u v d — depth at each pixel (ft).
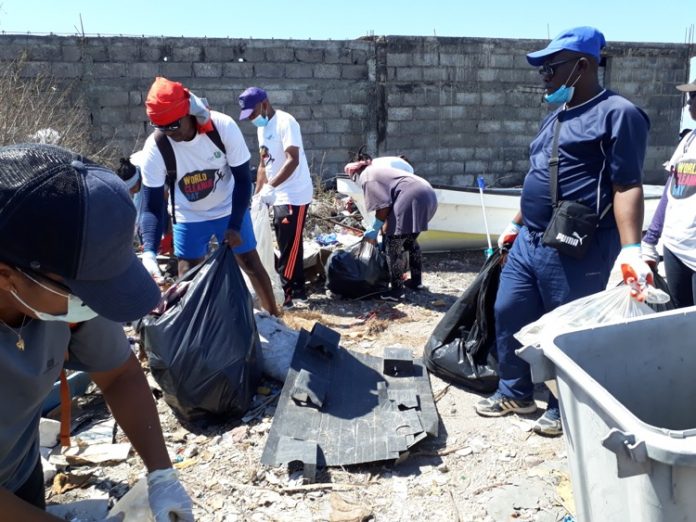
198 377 10.53
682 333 6.84
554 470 9.73
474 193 23.43
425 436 10.14
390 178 18.66
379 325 16.60
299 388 10.88
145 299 4.04
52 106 29.22
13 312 4.28
